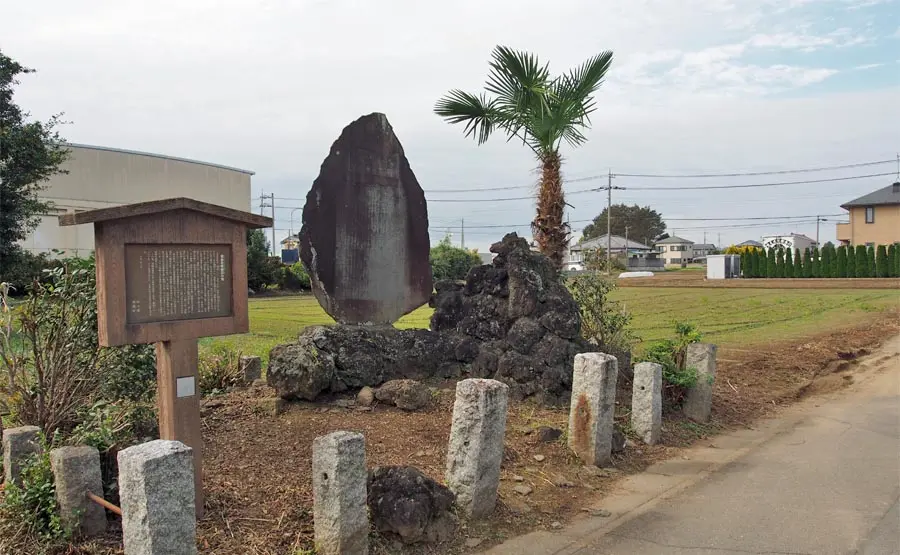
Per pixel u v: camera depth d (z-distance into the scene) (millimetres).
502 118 11000
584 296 9938
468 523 5086
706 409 8523
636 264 73938
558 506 5641
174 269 4574
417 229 9172
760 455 7375
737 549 4973
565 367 8148
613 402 6723
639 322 19859
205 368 8352
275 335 17141
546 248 10781
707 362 8516
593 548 4934
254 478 5367
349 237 8469
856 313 22234
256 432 6477
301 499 4980
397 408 7418
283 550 4324
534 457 6547
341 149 8438
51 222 33594
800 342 15055
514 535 5062
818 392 10867
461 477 5164
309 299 36969
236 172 44406
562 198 10875
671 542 5074
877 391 10969
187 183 40750
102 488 4457
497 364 8398
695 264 104750
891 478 6598
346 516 4188
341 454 4160
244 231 4895
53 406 5789
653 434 7496
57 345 5781
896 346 15336
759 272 52125
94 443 4746
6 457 4781
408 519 4555
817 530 5324
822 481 6504
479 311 8930
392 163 8898
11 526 4270
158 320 4488
